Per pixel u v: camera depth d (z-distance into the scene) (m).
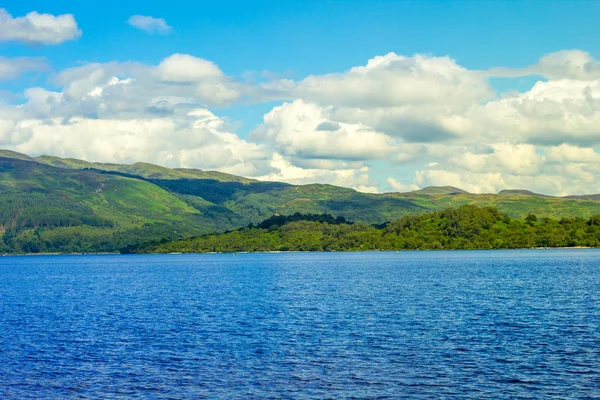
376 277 158.12
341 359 53.41
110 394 44.50
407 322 73.25
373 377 47.47
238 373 49.34
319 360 53.16
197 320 78.38
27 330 72.44
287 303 96.31
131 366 52.31
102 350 59.19
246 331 68.50
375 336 63.94
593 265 193.75
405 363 51.59
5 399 43.69
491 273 164.00
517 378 46.38
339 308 88.25
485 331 65.81
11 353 58.28
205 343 61.66
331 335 64.94
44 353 58.09
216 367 51.38
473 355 54.00
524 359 52.09
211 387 45.69
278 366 51.34
